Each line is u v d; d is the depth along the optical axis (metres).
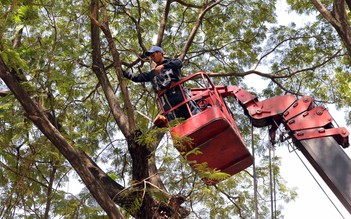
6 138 11.02
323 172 9.47
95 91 14.27
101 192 9.26
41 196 11.89
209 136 9.27
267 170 14.51
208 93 9.99
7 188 11.41
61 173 12.37
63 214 10.03
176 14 16.44
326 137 9.73
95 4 11.06
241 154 9.77
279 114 10.13
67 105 11.83
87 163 11.08
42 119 9.40
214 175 8.59
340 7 11.29
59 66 10.57
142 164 9.82
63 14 11.12
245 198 13.88
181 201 9.33
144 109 15.52
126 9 15.36
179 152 9.26
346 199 9.20
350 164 9.44
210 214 11.03
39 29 11.41
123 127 10.75
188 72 16.05
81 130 11.80
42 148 11.36
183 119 9.34
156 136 9.69
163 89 9.70
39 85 10.41
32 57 10.09
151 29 15.84
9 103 10.41
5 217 10.61
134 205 9.45
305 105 10.12
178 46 16.03
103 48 13.98
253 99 10.41
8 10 9.89
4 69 9.34
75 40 11.17
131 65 14.14
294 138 9.91
